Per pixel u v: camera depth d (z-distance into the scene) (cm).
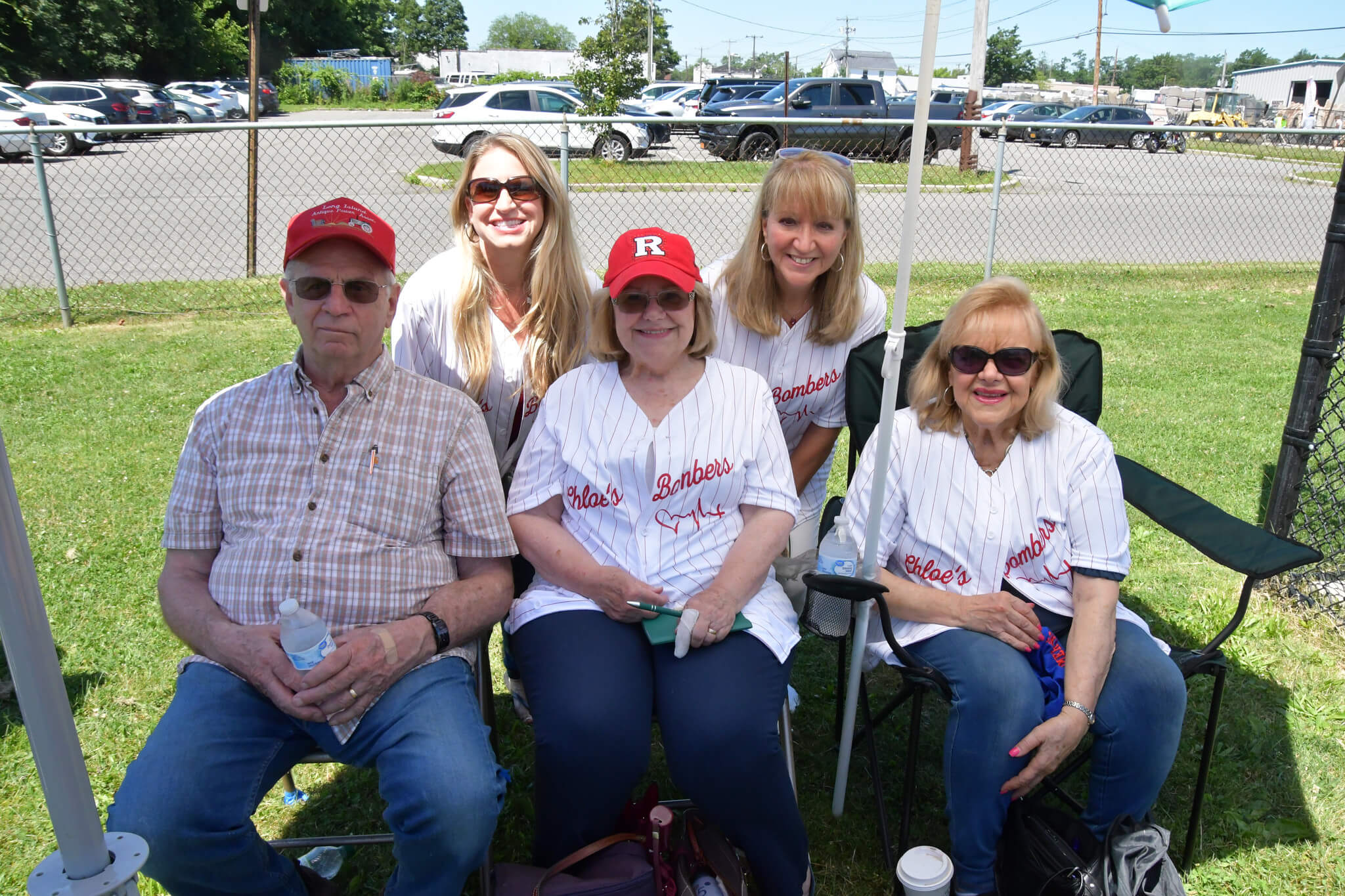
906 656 215
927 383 225
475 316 244
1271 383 601
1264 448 491
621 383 226
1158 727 204
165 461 459
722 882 193
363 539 202
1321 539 373
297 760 197
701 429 220
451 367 249
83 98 2092
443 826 178
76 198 1259
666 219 1040
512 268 246
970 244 1049
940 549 227
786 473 229
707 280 276
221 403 207
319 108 3894
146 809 172
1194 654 221
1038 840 204
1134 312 786
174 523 206
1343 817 248
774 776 196
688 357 227
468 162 238
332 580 199
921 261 960
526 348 249
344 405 204
